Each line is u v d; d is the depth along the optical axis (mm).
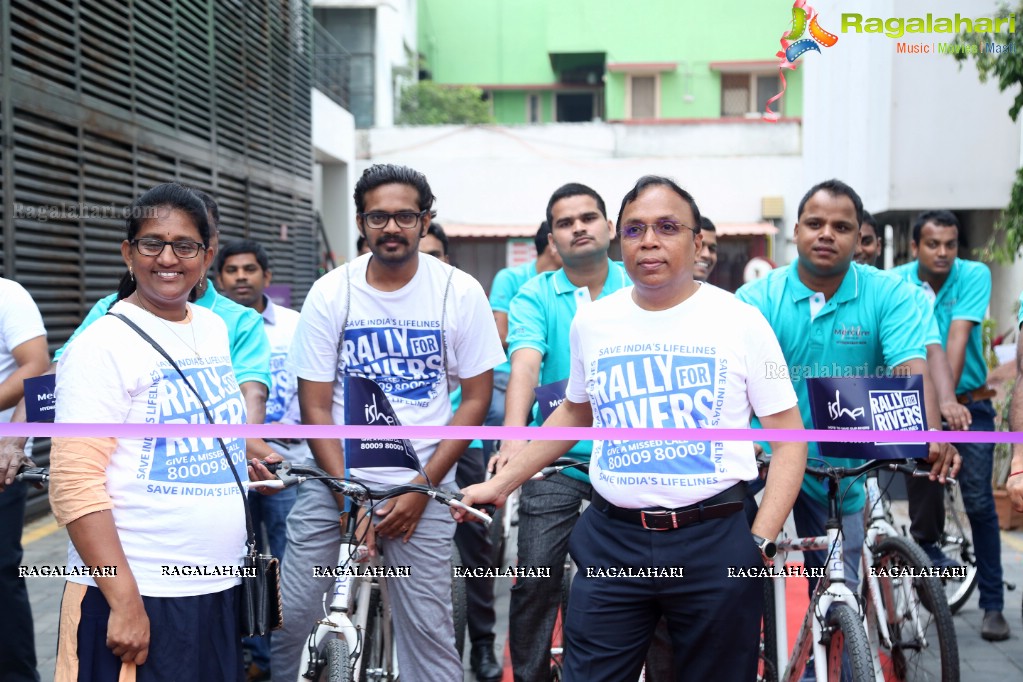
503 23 29016
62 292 7316
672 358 2816
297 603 3439
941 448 3344
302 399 3598
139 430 2596
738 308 2846
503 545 5031
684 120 20797
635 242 2783
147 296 2723
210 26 10406
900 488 7008
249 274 4938
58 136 7207
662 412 2803
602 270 4230
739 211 19953
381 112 22734
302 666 3004
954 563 5113
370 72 22250
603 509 2879
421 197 3455
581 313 2996
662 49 25469
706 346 2807
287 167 13688
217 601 2742
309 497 3527
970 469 4902
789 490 2803
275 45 13156
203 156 10195
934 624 3549
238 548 2793
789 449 2842
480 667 4629
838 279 3873
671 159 20000
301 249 14445
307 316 3553
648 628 2881
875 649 3582
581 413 3191
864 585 3746
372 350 3547
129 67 8352
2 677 3703
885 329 3852
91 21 7785
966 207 9367
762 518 2787
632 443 2803
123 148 8320
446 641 3547
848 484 3541
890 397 3404
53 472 2529
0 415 3750
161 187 2738
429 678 3531
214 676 2727
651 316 2857
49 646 4930
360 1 22031
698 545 2756
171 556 2633
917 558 3496
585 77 28453
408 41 26328
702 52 25250
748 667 2818
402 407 3582
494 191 20172
